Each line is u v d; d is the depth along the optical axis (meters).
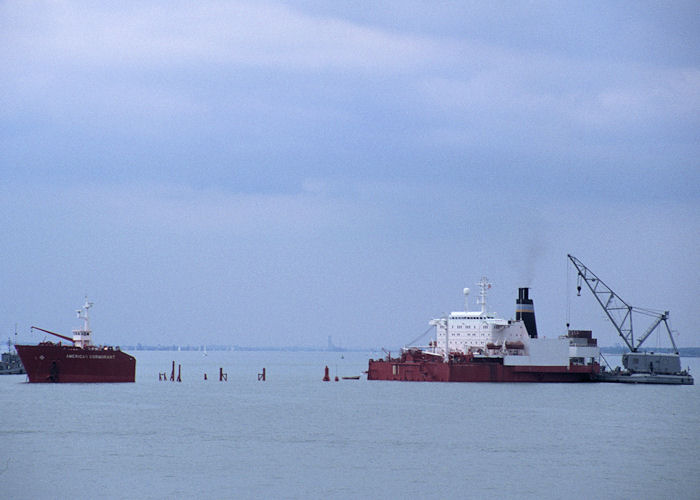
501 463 113.19
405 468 109.50
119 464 111.25
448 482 101.75
